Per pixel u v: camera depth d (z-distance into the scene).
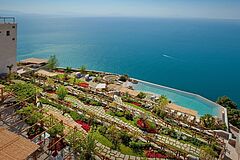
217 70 106.81
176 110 43.41
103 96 48.06
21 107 36.09
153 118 41.16
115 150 30.50
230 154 33.06
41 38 183.12
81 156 26.88
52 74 56.34
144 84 63.75
